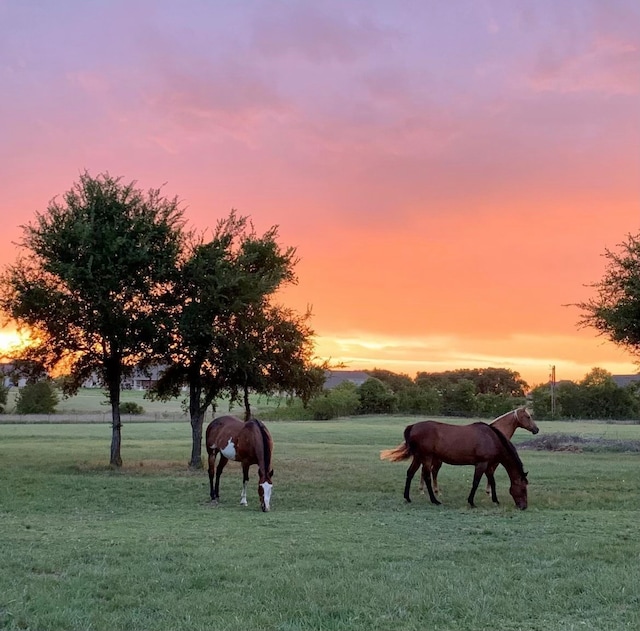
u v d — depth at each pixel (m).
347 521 12.77
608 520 12.90
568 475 21.80
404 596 7.28
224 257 24.14
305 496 17.06
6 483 18.62
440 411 88.56
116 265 22.44
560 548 9.91
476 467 15.56
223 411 81.75
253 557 9.16
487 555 9.48
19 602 6.78
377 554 9.48
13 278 23.02
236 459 15.52
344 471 23.14
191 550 9.53
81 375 24.66
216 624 6.34
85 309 22.64
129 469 23.23
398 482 19.95
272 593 7.38
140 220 22.92
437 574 8.28
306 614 6.73
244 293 23.52
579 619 6.75
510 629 6.44
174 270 23.31
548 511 14.59
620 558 9.27
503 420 18.03
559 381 91.56
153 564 8.59
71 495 16.75
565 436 38.78
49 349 23.77
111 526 11.98
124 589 7.44
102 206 22.95
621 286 27.39
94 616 6.50
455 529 11.82
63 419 64.00
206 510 14.53
